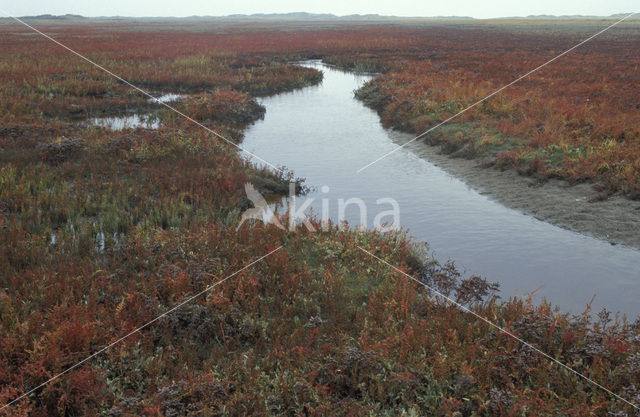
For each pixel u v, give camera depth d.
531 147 14.54
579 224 10.06
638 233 9.34
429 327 6.29
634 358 5.20
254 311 6.81
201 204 11.05
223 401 4.91
